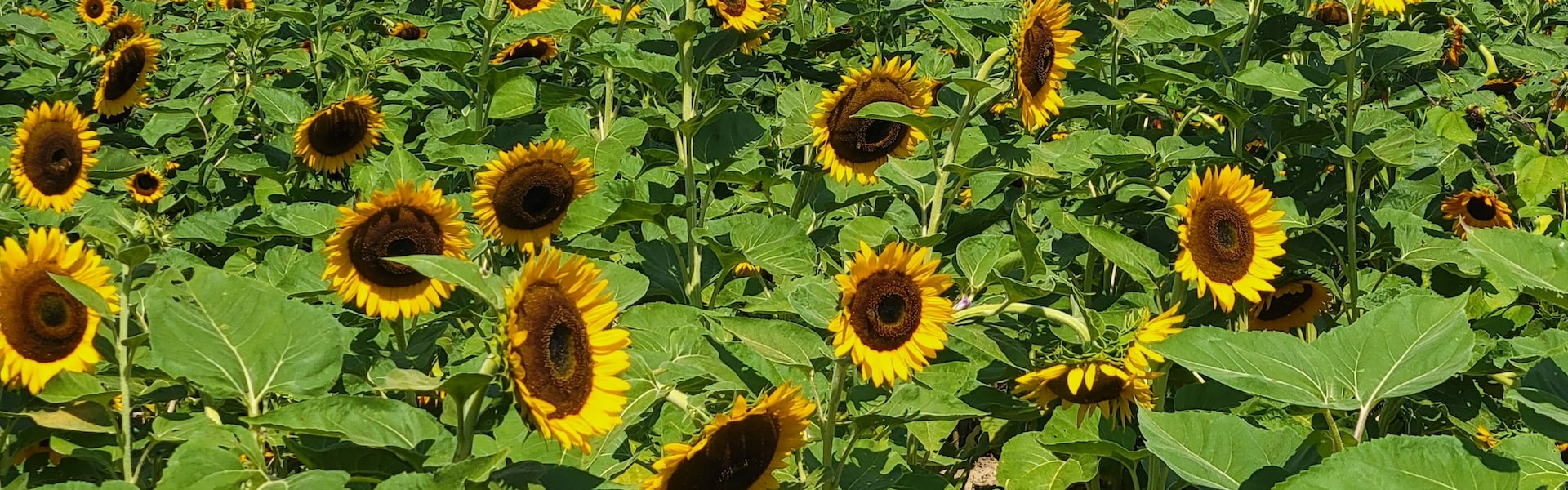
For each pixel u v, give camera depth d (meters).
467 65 4.14
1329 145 3.74
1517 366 2.99
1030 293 2.91
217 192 4.40
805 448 3.06
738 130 3.72
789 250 3.41
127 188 4.23
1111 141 3.63
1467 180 4.02
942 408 2.91
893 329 2.83
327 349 2.62
